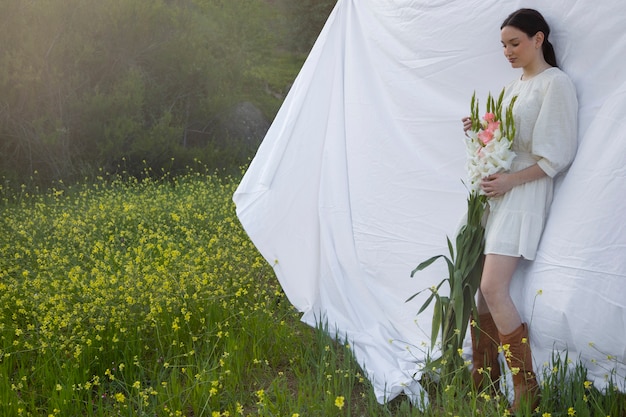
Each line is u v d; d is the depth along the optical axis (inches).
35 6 463.5
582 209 139.4
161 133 483.8
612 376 138.0
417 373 163.2
